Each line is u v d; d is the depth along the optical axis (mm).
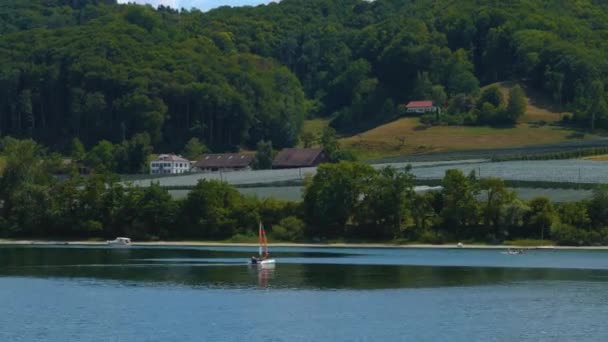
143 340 186375
